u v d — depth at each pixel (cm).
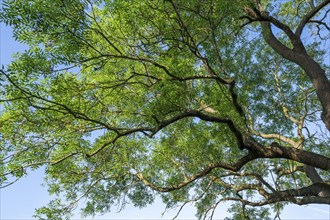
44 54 703
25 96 734
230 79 852
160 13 823
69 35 719
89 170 1208
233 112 883
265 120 1165
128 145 1229
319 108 1276
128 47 919
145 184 1188
